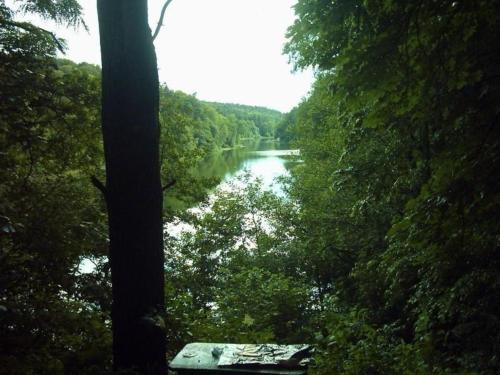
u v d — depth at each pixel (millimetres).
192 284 15984
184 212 15867
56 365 4070
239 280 13664
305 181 20156
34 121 7617
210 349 3490
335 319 6453
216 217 21797
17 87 6977
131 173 4129
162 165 14672
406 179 7203
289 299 12336
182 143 15586
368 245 12328
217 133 90938
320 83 7012
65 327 4930
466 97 3492
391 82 2877
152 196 4215
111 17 4141
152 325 3914
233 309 12039
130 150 4129
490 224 3420
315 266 18625
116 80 4129
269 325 11281
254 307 12078
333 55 3678
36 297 5219
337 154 17469
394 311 10297
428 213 3506
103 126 4219
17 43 7250
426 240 3676
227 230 21672
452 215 3424
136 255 4133
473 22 2879
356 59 2834
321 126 20156
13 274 4953
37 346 4332
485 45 3172
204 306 14797
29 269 5359
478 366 4344
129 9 4117
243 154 88625
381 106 3141
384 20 3053
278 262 19297
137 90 4148
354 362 4832
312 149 21250
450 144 3768
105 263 7059
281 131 67625
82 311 5531
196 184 15523
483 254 4094
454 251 3779
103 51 4176
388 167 8320
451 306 4629
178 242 19406
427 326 5273
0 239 5094
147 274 4168
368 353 4949
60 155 8094
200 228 21281
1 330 4273
